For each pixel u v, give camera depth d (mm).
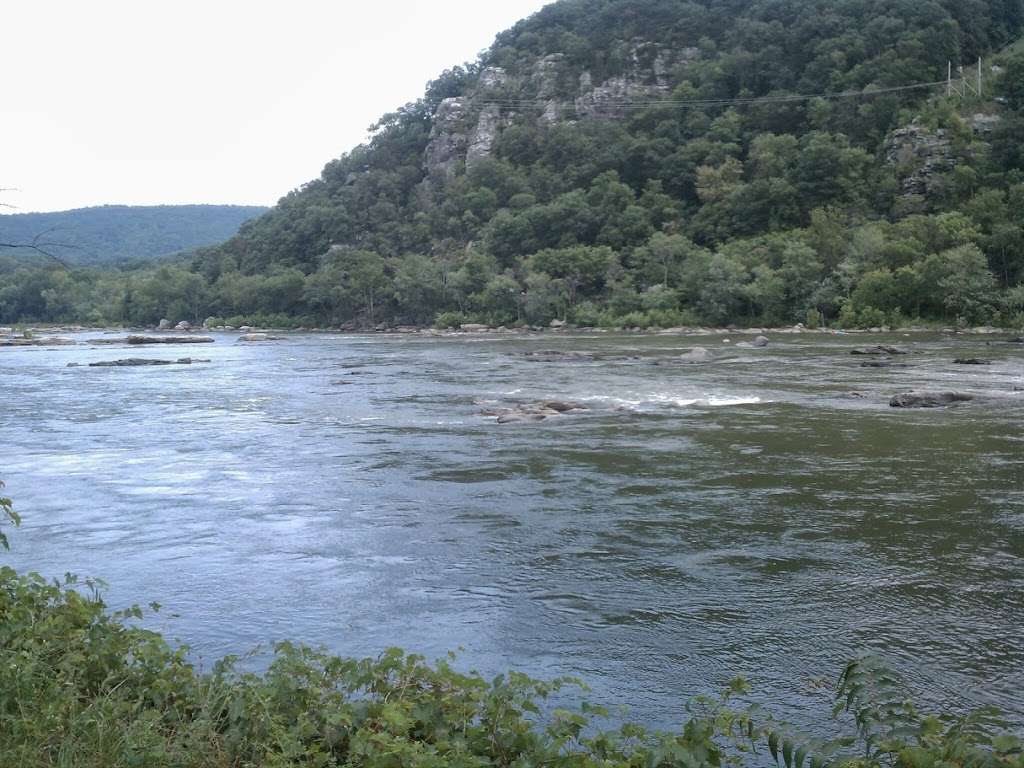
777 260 111188
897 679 7750
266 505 15695
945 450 20031
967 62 161250
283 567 11844
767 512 14398
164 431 25875
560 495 16031
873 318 92438
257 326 152000
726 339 80625
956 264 91375
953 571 11102
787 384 36844
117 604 10336
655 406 29703
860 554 11914
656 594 10453
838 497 15398
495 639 9117
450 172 188500
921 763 4672
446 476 18094
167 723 5742
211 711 5781
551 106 191375
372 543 13000
